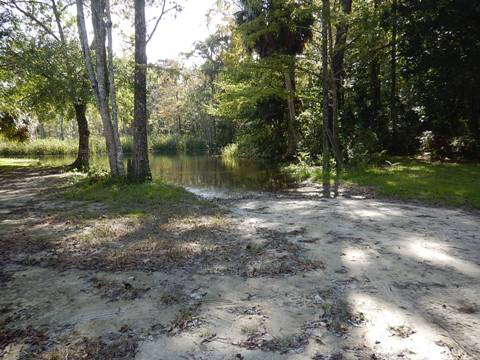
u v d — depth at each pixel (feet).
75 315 11.19
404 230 19.94
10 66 60.23
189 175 56.75
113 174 42.45
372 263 14.98
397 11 49.85
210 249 16.85
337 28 51.52
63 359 9.05
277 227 20.99
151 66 39.81
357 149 52.26
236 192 38.50
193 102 163.02
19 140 82.58
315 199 31.42
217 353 9.15
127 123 73.87
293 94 60.75
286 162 68.28
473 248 16.80
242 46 65.36
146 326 10.47
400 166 46.11
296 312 11.07
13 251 17.38
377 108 66.13
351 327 10.18
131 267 14.94
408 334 9.78
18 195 35.47
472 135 50.52
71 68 53.93
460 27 45.50
